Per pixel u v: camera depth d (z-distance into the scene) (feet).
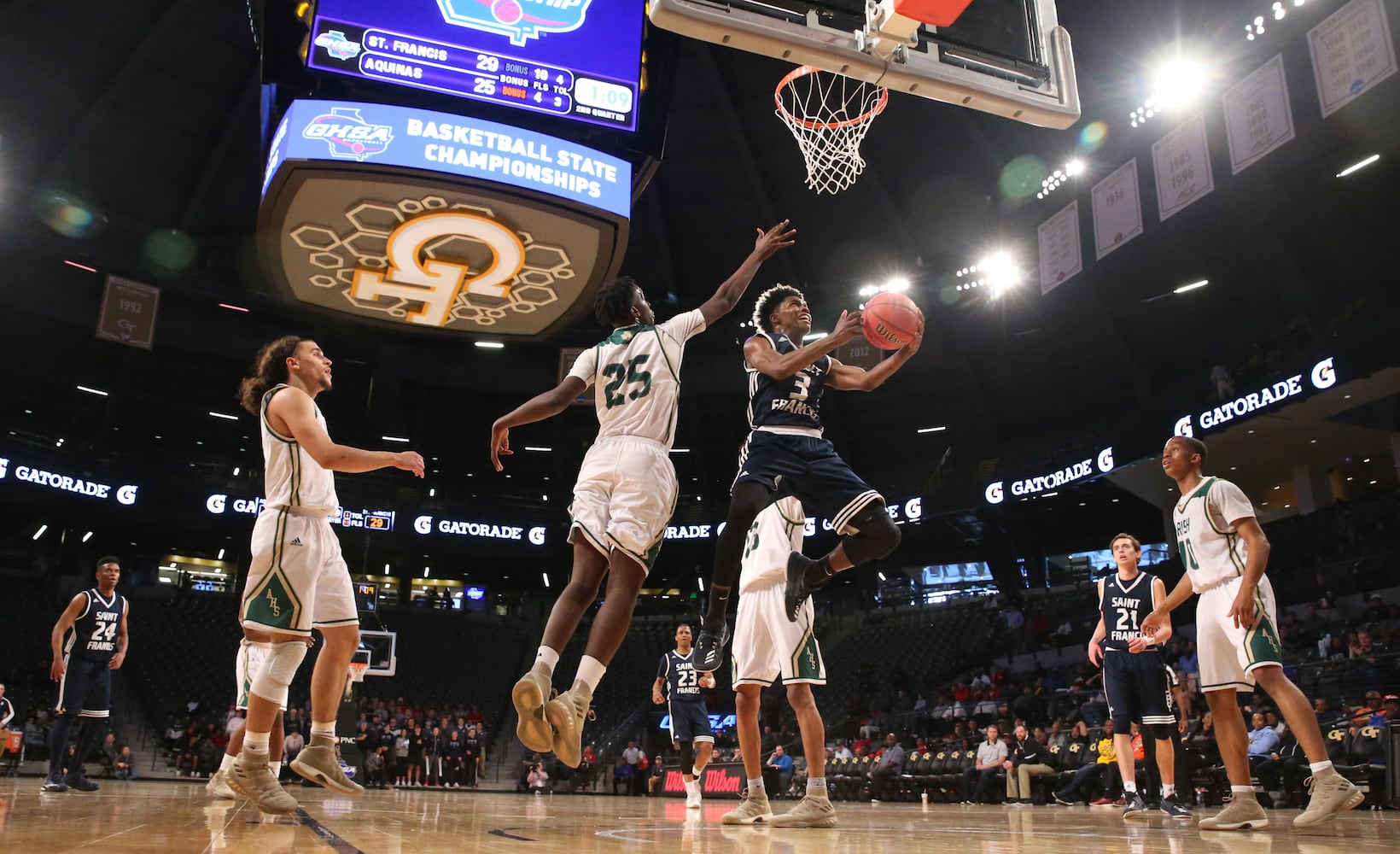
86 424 88.53
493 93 38.58
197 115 66.59
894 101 67.46
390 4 37.63
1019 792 38.75
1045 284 67.31
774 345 13.07
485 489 100.27
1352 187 55.93
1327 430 65.46
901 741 59.36
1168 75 55.16
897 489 92.99
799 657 13.99
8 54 59.93
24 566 86.84
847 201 74.64
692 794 26.12
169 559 95.96
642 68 40.73
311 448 10.96
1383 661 41.86
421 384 91.91
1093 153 62.44
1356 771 28.86
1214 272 66.49
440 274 47.44
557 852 6.89
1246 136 52.47
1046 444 83.20
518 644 95.55
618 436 10.97
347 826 9.79
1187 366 77.56
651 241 78.54
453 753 66.39
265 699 11.03
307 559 11.27
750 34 16.44
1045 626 74.28
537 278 48.11
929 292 77.15
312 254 45.70
